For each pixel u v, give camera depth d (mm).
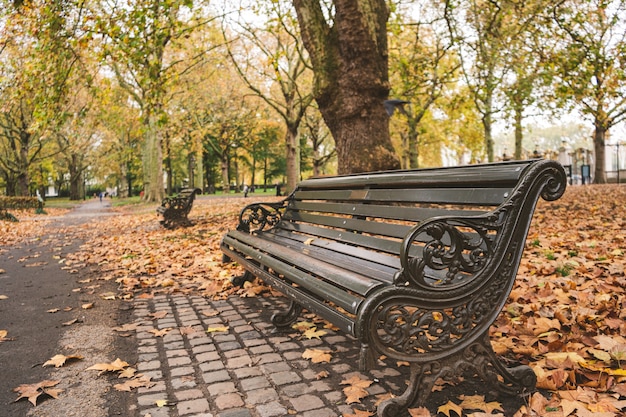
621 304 3580
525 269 5098
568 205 12117
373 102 7953
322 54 8203
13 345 3469
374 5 7953
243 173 71062
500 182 2465
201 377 2760
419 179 3008
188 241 9070
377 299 2027
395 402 2100
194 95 32969
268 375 2762
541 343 3000
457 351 2215
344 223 3820
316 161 37531
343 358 3014
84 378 2811
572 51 12234
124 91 27000
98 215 23000
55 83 9930
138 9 9906
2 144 37594
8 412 2387
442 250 2184
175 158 54438
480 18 14953
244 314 4152
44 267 7164
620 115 24438
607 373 2434
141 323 3932
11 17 9727
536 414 2141
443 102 27609
